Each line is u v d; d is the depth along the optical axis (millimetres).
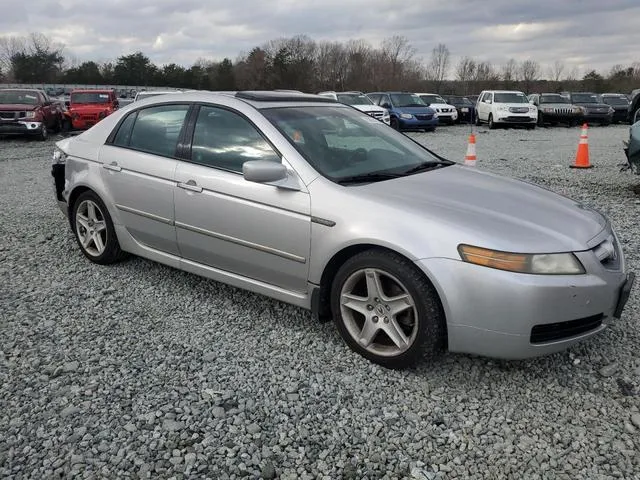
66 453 2596
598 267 3082
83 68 76062
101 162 4727
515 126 25453
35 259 5188
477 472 2518
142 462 2549
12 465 2514
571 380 3229
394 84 68438
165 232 4312
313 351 3537
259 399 3035
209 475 2480
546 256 2965
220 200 3871
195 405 2969
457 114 27797
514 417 2902
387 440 2721
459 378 3244
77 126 20844
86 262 5102
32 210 7203
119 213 4637
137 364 3365
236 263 3938
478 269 2945
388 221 3191
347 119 4398
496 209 3311
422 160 4270
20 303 4203
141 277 4742
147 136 4523
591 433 2771
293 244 3555
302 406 2977
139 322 3926
